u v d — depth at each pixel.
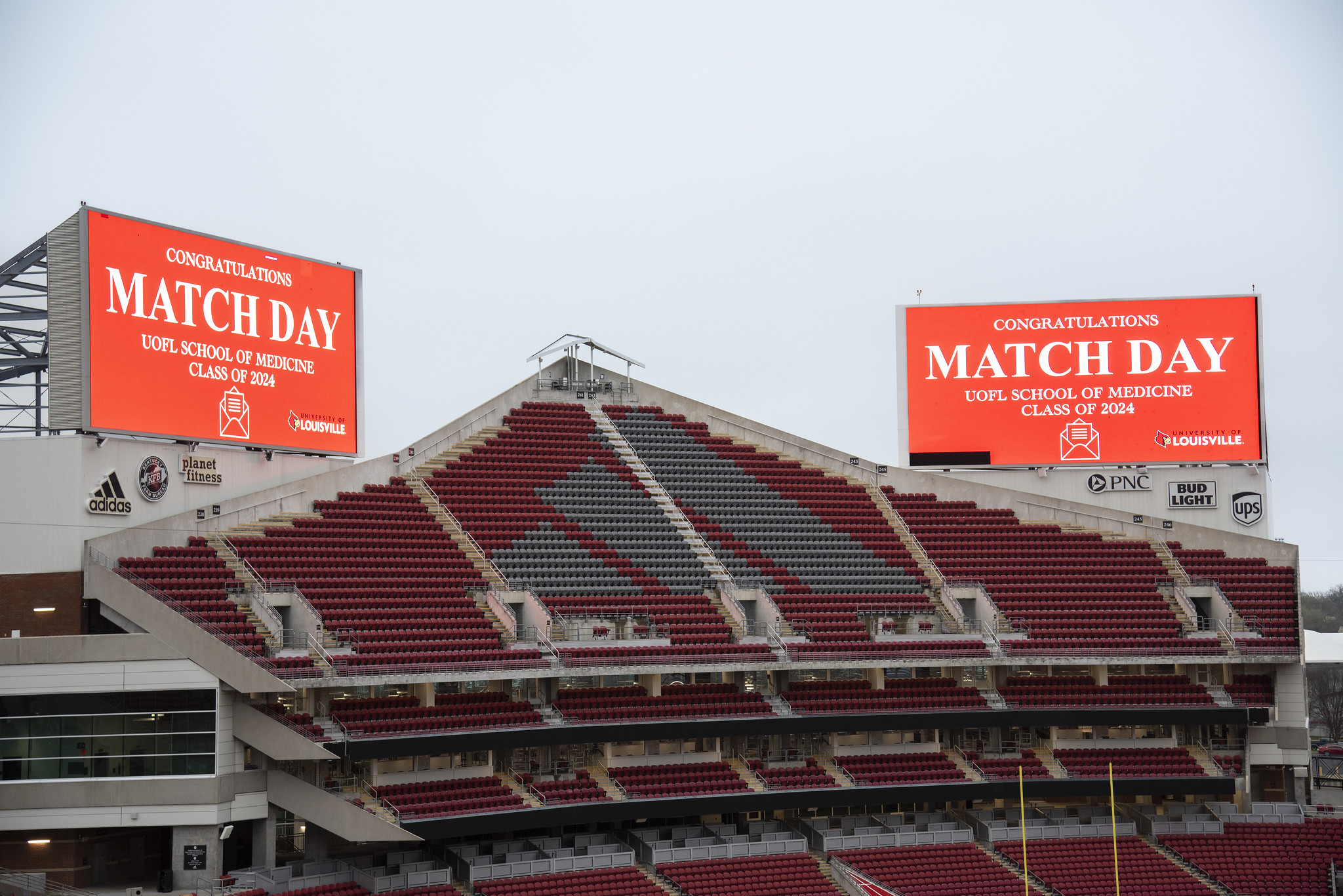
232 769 49.53
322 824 49.97
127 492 54.50
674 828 59.09
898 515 76.06
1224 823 63.41
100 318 53.97
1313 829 62.78
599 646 60.12
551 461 74.69
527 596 62.16
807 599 67.19
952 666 65.06
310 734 50.41
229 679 48.69
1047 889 57.25
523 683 58.34
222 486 59.56
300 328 63.47
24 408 66.94
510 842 55.59
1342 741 116.12
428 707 54.88
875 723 60.62
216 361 59.03
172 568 53.97
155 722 48.66
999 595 69.56
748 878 55.22
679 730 57.69
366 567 59.97
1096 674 66.62
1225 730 66.81
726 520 73.00
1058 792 61.41
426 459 71.62
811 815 62.09
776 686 62.81
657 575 66.62
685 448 79.44
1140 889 57.50
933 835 60.59
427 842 55.19
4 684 48.66
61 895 46.34
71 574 51.62
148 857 51.12
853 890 54.94
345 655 53.19
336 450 65.00
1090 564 72.69
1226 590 70.69
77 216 53.88
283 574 56.75
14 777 48.28
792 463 80.12
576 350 82.25
